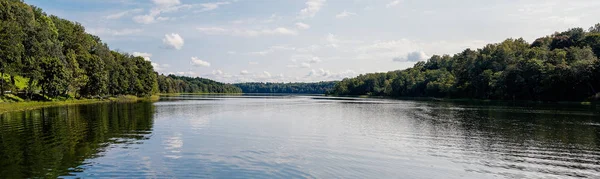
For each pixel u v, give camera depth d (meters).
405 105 102.38
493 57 158.50
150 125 45.94
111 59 142.38
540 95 116.81
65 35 134.62
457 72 181.25
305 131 42.00
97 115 59.34
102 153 27.59
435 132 41.25
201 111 72.50
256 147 31.08
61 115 58.38
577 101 107.81
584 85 106.81
